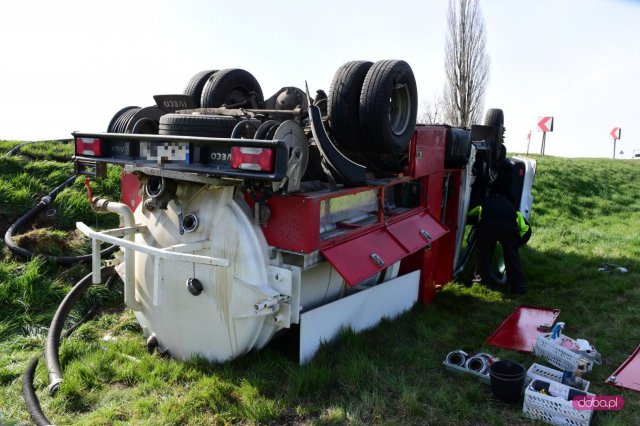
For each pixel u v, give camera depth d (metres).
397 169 4.69
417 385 3.59
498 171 7.02
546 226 10.06
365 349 4.00
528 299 5.75
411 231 4.70
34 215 6.29
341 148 4.22
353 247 3.84
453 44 21.73
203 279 3.53
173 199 3.59
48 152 8.16
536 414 3.30
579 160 20.20
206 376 3.55
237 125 3.30
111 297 5.13
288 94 4.57
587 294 5.88
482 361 3.83
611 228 10.17
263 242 3.44
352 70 3.92
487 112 7.23
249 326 3.46
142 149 3.56
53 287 5.08
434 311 5.13
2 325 4.46
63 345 3.96
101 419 3.15
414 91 4.35
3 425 3.10
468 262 7.16
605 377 3.97
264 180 2.99
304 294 3.88
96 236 3.38
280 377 3.59
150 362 3.79
